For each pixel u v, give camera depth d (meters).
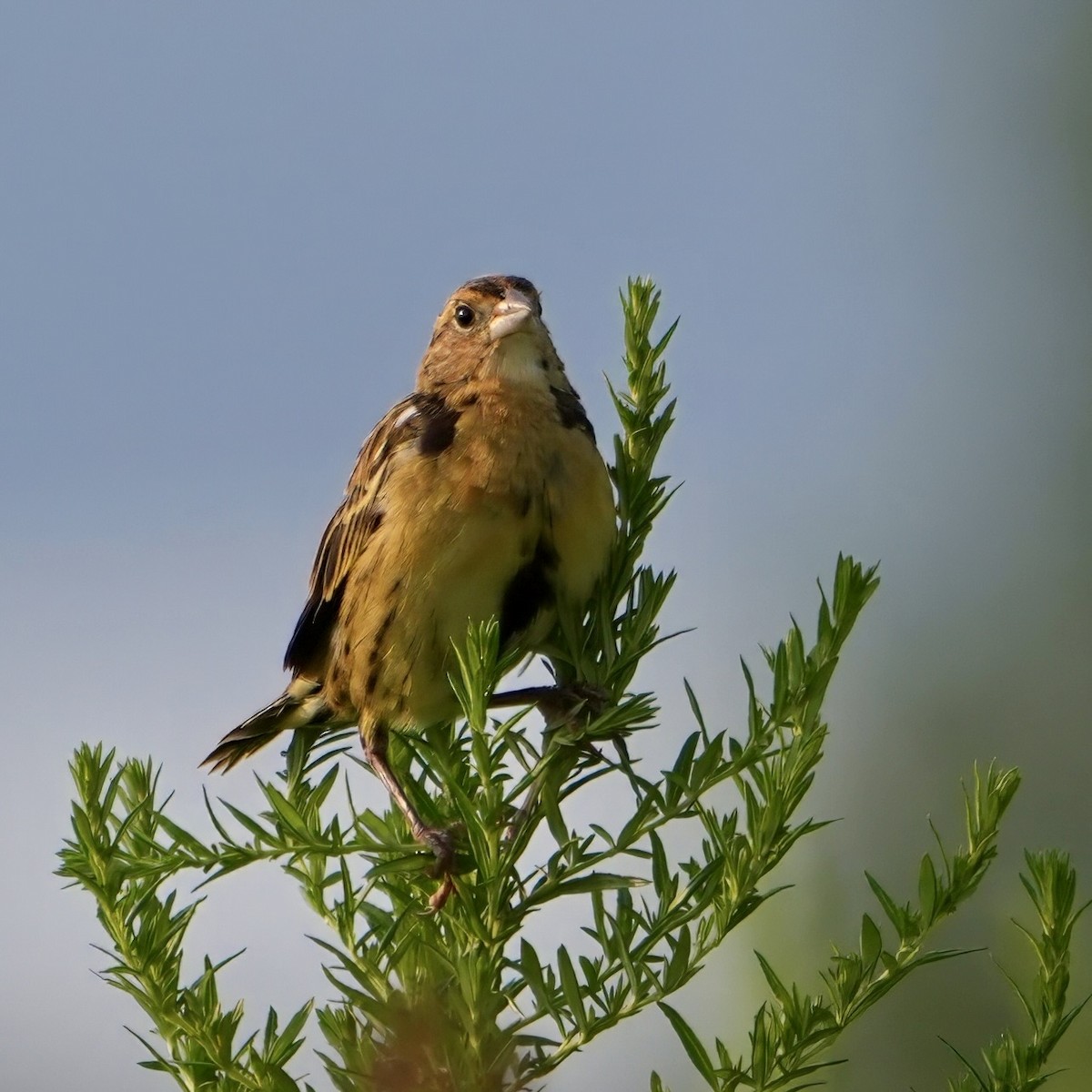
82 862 7.03
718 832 6.91
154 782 7.39
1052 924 6.54
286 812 7.02
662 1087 6.55
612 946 6.80
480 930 7.00
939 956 6.61
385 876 7.63
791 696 6.98
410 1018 6.79
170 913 7.17
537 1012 6.76
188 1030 6.91
